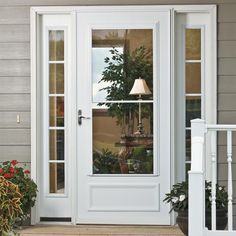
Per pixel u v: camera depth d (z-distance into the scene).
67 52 6.86
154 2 6.75
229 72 6.71
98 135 6.81
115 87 6.80
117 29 6.80
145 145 6.78
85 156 6.80
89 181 6.80
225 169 6.70
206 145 6.71
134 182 6.77
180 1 6.73
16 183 6.35
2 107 6.82
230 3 6.71
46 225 6.77
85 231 6.41
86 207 6.80
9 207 4.73
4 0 6.82
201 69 6.81
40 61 6.88
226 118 6.70
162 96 6.75
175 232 6.38
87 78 6.80
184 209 5.75
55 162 6.87
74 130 6.79
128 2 6.77
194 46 6.82
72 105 6.80
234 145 6.68
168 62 6.74
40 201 6.85
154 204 6.76
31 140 6.80
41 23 6.89
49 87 6.88
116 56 6.80
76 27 6.80
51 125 6.88
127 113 6.80
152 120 6.76
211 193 5.39
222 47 6.71
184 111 6.82
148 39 6.79
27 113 6.82
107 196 6.79
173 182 6.73
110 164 6.80
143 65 6.79
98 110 6.81
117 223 6.77
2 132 6.82
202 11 6.74
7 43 6.82
